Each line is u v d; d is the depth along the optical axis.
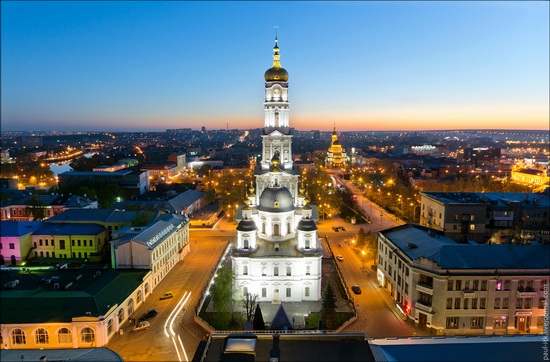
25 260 128.00
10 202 171.62
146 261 105.38
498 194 158.12
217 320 85.44
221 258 126.44
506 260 84.50
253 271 99.31
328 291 84.19
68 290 85.81
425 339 58.09
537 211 137.25
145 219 136.00
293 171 128.75
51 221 139.12
